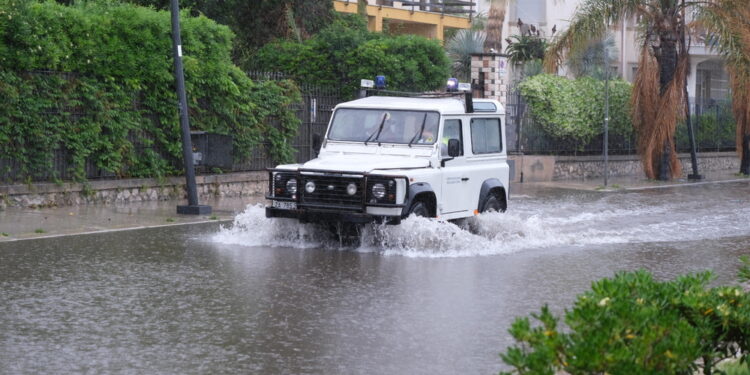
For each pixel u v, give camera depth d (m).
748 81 29.77
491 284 11.43
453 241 14.21
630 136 35.12
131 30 19.67
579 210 20.86
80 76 18.94
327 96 25.66
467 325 9.18
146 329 8.78
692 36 32.72
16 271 11.67
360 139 14.93
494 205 16.06
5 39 17.33
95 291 10.53
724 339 6.21
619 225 18.23
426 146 14.51
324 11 30.05
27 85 17.72
